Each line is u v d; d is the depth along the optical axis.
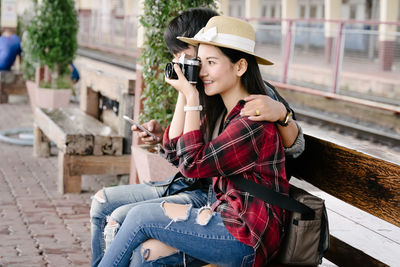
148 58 4.80
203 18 3.54
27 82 11.71
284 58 15.50
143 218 2.69
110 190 3.39
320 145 3.07
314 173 3.13
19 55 12.90
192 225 2.66
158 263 2.73
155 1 4.69
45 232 4.90
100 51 32.75
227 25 2.80
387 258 3.35
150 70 4.82
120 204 3.34
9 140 8.70
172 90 4.79
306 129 3.44
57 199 5.94
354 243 3.59
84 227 5.10
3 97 12.73
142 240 2.72
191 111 2.79
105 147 6.07
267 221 2.64
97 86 6.88
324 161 3.04
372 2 24.86
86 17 37.53
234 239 2.63
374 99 12.32
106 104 7.17
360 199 2.77
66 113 7.30
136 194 3.37
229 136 2.66
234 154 2.66
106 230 3.13
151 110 4.85
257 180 2.71
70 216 5.40
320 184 3.08
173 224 2.66
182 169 2.79
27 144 8.69
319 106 13.52
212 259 2.67
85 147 6.02
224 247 2.64
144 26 4.77
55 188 6.37
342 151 2.89
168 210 2.72
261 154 2.71
